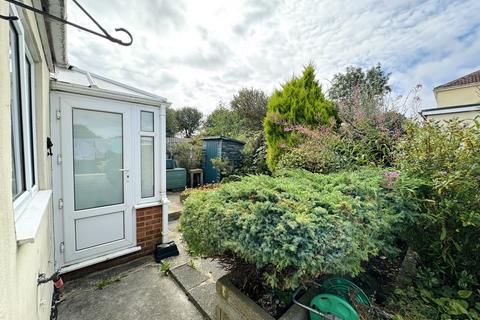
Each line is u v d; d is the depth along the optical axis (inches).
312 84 145.6
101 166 102.3
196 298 81.4
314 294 57.3
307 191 57.6
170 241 121.3
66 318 73.4
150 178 119.1
